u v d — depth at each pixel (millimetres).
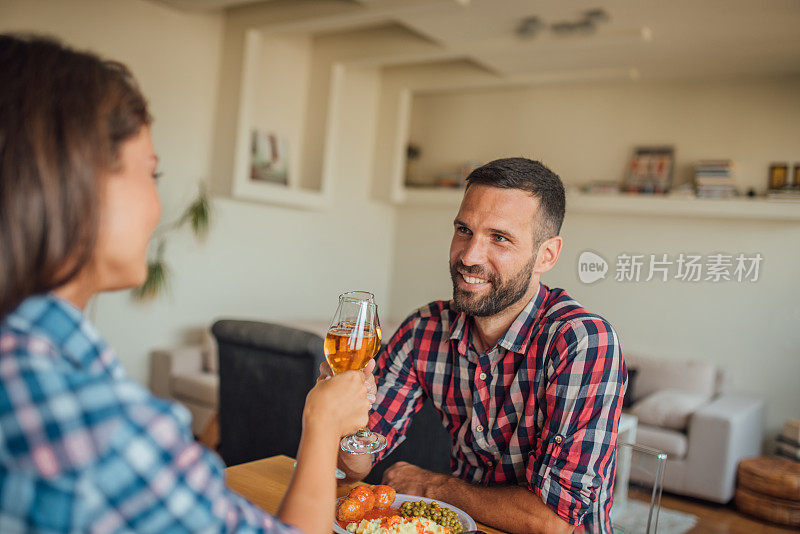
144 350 4277
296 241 5219
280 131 4980
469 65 5246
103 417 451
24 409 436
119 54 3979
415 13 3838
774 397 4465
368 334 958
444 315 1359
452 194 5473
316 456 673
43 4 3594
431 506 1010
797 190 4277
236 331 2508
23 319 474
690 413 3902
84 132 492
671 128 4945
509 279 1154
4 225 466
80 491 437
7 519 434
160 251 4293
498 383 1234
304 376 2359
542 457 1148
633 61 4391
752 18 3467
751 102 4656
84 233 496
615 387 1146
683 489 3820
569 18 3768
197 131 4465
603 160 5215
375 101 5707
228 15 4523
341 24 4133
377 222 5957
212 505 498
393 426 1360
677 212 4629
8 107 474
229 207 4707
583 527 1110
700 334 4734
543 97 5488
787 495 3496
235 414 2594
